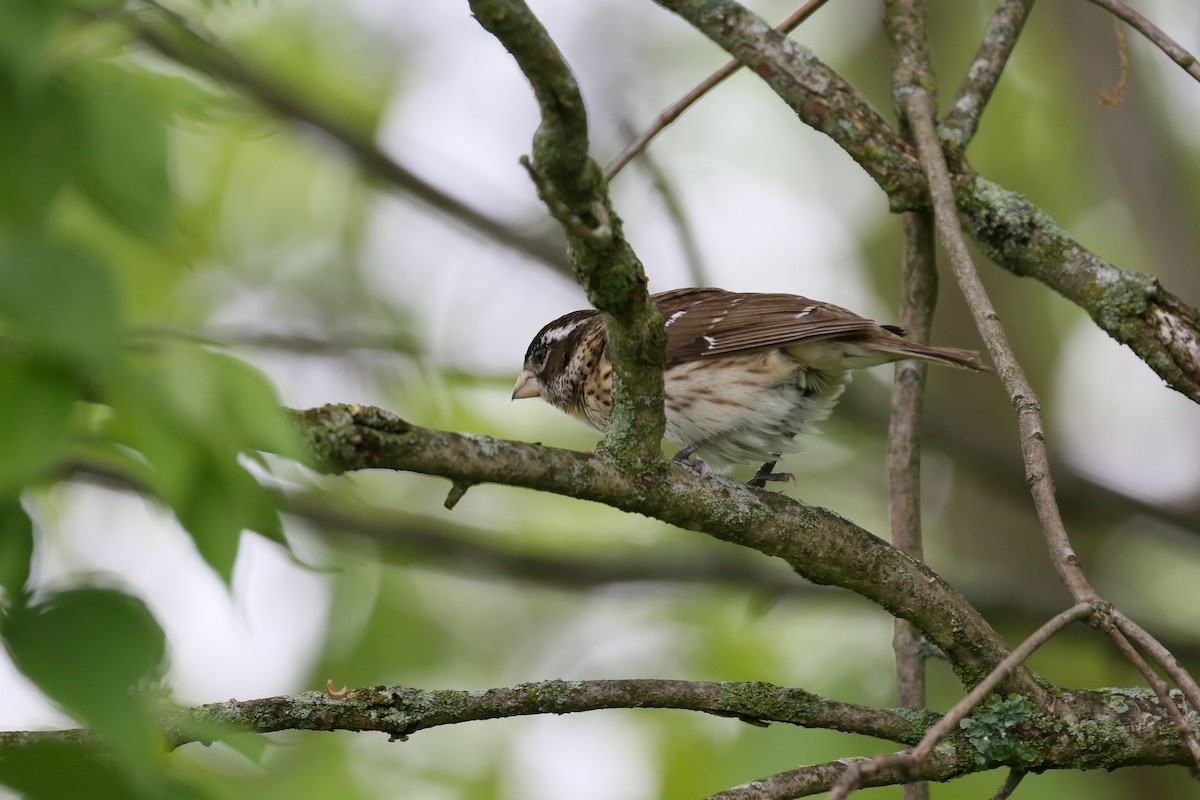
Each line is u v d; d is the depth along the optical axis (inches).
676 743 427.2
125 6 197.6
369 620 482.9
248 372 133.3
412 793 433.1
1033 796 400.2
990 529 569.9
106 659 125.2
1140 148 487.8
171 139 178.9
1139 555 557.9
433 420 479.8
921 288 316.5
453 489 210.5
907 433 305.0
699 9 289.3
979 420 582.2
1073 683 477.7
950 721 179.6
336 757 430.9
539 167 191.2
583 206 197.2
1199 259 474.3
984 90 298.7
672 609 481.7
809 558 241.3
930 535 589.0
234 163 508.4
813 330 335.6
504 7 171.9
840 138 288.0
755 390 360.2
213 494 130.6
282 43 519.5
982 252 284.0
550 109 183.2
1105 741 238.1
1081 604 196.4
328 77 523.5
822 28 604.4
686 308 371.6
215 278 498.0
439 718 216.4
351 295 542.3
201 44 270.7
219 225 498.0
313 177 532.1
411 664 482.3
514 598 513.0
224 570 129.0
